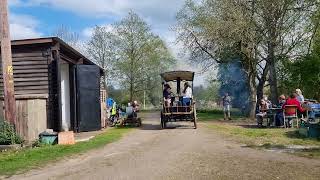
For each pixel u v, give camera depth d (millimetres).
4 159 11992
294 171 9008
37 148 14180
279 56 31234
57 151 13094
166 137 16766
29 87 18656
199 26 33938
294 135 16359
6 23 15312
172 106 21094
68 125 21578
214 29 29766
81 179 8875
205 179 8453
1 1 15227
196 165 9945
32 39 18328
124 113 27422
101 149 13500
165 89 21641
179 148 13180
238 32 29062
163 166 9945
